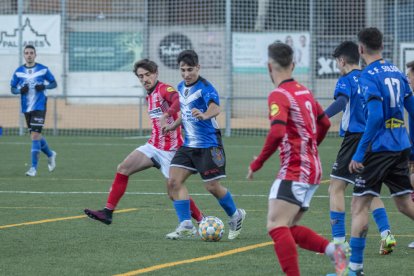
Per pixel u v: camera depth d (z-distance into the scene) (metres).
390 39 59.97
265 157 13.94
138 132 60.59
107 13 60.97
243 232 21.53
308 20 60.72
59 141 53.22
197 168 20.19
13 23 59.38
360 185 16.45
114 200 20.98
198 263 17.16
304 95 14.44
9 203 26.78
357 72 18.75
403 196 17.23
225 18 60.47
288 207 14.12
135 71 21.48
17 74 35.81
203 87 20.02
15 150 46.72
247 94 60.12
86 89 60.88
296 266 13.98
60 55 60.12
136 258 17.70
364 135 16.05
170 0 61.06
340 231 18.42
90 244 19.42
